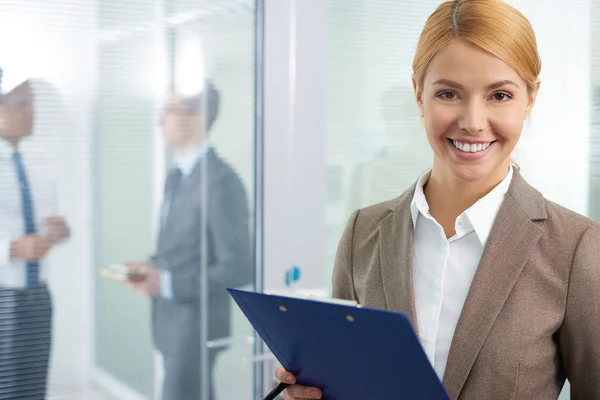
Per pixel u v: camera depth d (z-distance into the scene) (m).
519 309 1.33
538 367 1.32
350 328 1.14
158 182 2.48
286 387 1.39
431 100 1.33
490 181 1.40
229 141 2.55
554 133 2.80
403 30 2.68
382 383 1.19
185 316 2.54
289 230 2.62
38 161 2.34
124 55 2.41
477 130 1.28
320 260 2.66
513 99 1.29
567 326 1.33
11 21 2.29
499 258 1.36
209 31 2.50
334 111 2.64
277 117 2.58
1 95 2.29
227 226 2.57
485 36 1.26
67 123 2.37
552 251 1.35
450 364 1.35
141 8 2.42
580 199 2.84
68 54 2.35
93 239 2.42
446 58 1.29
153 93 2.46
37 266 2.36
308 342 1.24
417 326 1.41
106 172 2.42
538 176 2.80
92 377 2.45
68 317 2.41
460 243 1.41
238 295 1.29
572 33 2.79
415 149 2.73
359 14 2.64
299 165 2.61
